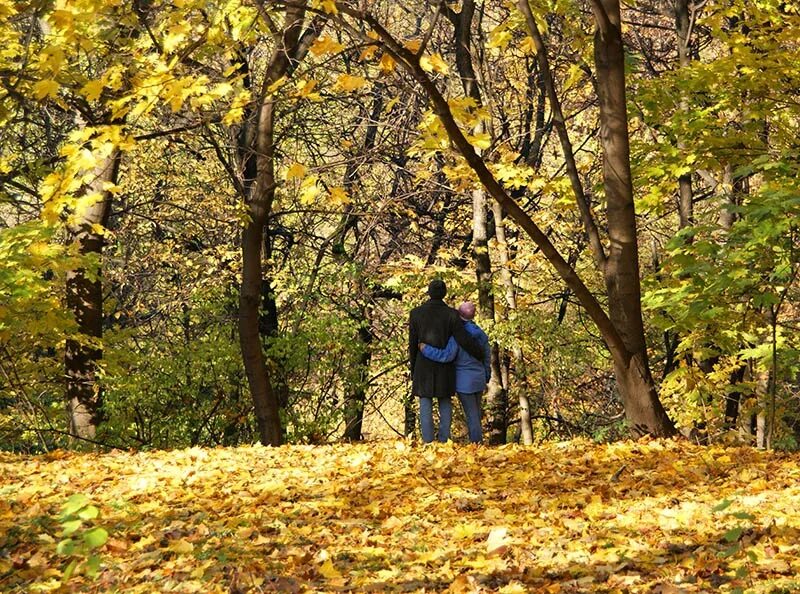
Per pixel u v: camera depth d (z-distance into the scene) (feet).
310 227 85.87
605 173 39.22
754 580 17.04
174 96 24.64
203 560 20.92
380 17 59.41
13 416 68.39
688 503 23.70
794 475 27.40
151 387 57.93
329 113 77.36
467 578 18.13
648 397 38.73
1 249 43.21
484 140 29.17
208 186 84.89
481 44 71.05
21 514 25.31
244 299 51.60
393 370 79.25
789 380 72.59
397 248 87.97
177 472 32.27
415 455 33.96
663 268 51.65
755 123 47.44
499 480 28.81
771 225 35.78
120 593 18.75
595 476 29.14
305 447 38.29
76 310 55.62
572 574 18.72
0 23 37.24
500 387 75.41
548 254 35.76
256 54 62.64
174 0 26.55
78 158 24.18
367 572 19.66
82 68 46.57
